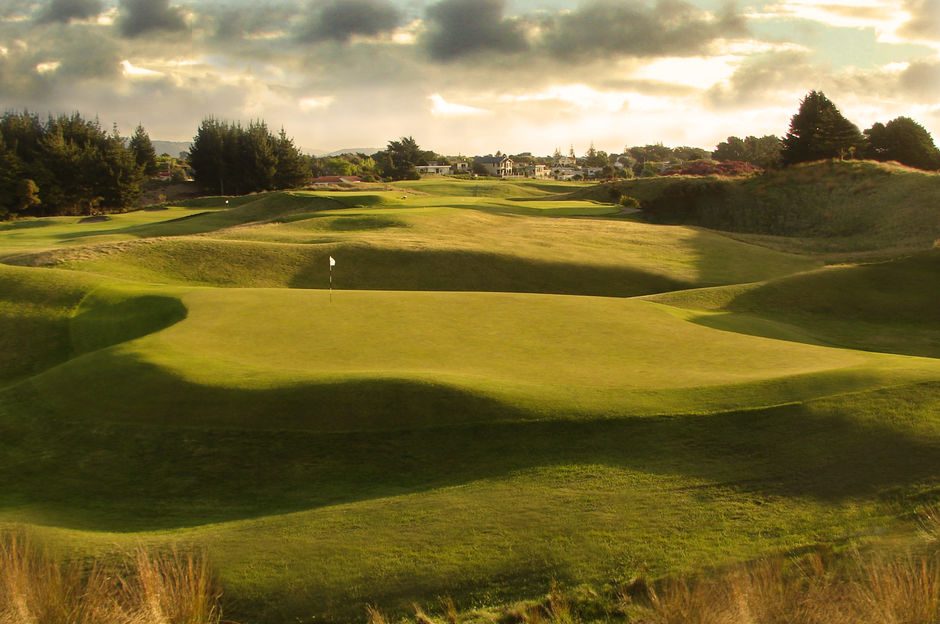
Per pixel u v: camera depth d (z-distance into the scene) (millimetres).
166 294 23859
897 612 6969
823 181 69812
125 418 13453
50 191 93312
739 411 11898
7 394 15227
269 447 12344
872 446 10430
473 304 22578
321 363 15602
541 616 7633
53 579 7957
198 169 117500
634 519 9242
